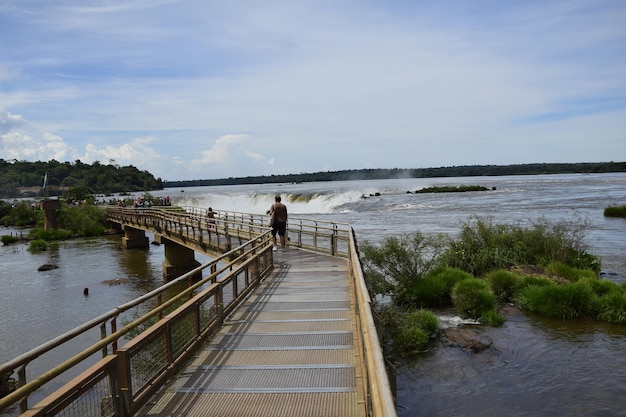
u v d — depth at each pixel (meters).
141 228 34.12
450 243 19.36
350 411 4.89
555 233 20.03
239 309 9.37
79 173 174.38
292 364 6.29
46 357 13.90
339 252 16.62
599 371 9.72
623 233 28.92
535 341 11.36
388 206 58.56
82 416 4.12
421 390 9.23
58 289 23.27
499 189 89.75
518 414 8.28
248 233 20.55
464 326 12.52
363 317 4.73
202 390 5.51
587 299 13.01
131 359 5.03
